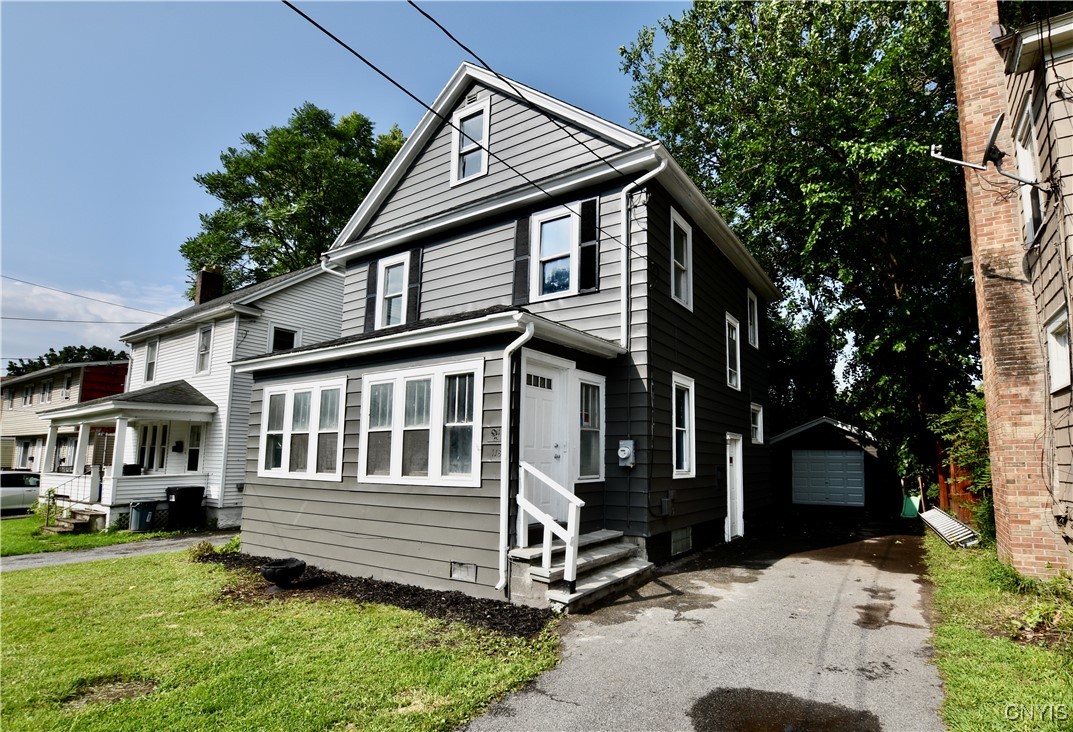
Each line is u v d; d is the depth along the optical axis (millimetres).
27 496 20078
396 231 11578
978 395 9750
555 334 6934
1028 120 6410
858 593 6805
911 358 13984
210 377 16766
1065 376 6250
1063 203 5383
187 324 17891
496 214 10234
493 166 10445
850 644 5012
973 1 8156
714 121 18281
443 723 3660
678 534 9070
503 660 4676
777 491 19391
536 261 9547
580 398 7930
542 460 7215
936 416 11562
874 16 15188
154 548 12078
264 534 9383
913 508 15766
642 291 8367
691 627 5504
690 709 3842
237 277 29172
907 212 12969
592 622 5645
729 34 18500
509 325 6352
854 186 13242
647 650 4906
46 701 4117
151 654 5031
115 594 7348
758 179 14555
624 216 8648
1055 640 4793
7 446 28891
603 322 8617
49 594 7391
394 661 4699
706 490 10352
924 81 13812
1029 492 6750
